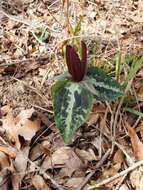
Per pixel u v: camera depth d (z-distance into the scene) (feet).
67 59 1.10
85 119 1.08
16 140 1.17
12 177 1.10
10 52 1.49
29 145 1.17
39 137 1.19
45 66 1.40
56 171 1.12
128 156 1.11
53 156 1.14
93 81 1.13
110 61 1.35
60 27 1.54
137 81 1.28
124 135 1.18
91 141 1.17
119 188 1.06
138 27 1.52
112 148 1.14
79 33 1.46
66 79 1.13
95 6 1.62
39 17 1.61
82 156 1.14
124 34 1.49
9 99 1.31
